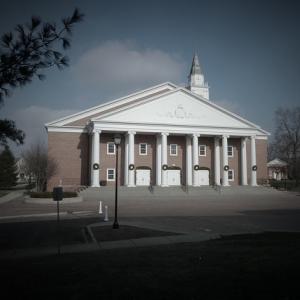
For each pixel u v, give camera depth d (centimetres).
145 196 4319
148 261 966
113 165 5166
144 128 5000
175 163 5456
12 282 772
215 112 5384
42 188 4888
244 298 630
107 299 647
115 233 1586
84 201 3672
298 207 2991
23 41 724
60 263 978
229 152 5769
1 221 2133
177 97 5238
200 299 632
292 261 915
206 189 4831
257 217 2234
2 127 782
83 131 5159
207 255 1032
